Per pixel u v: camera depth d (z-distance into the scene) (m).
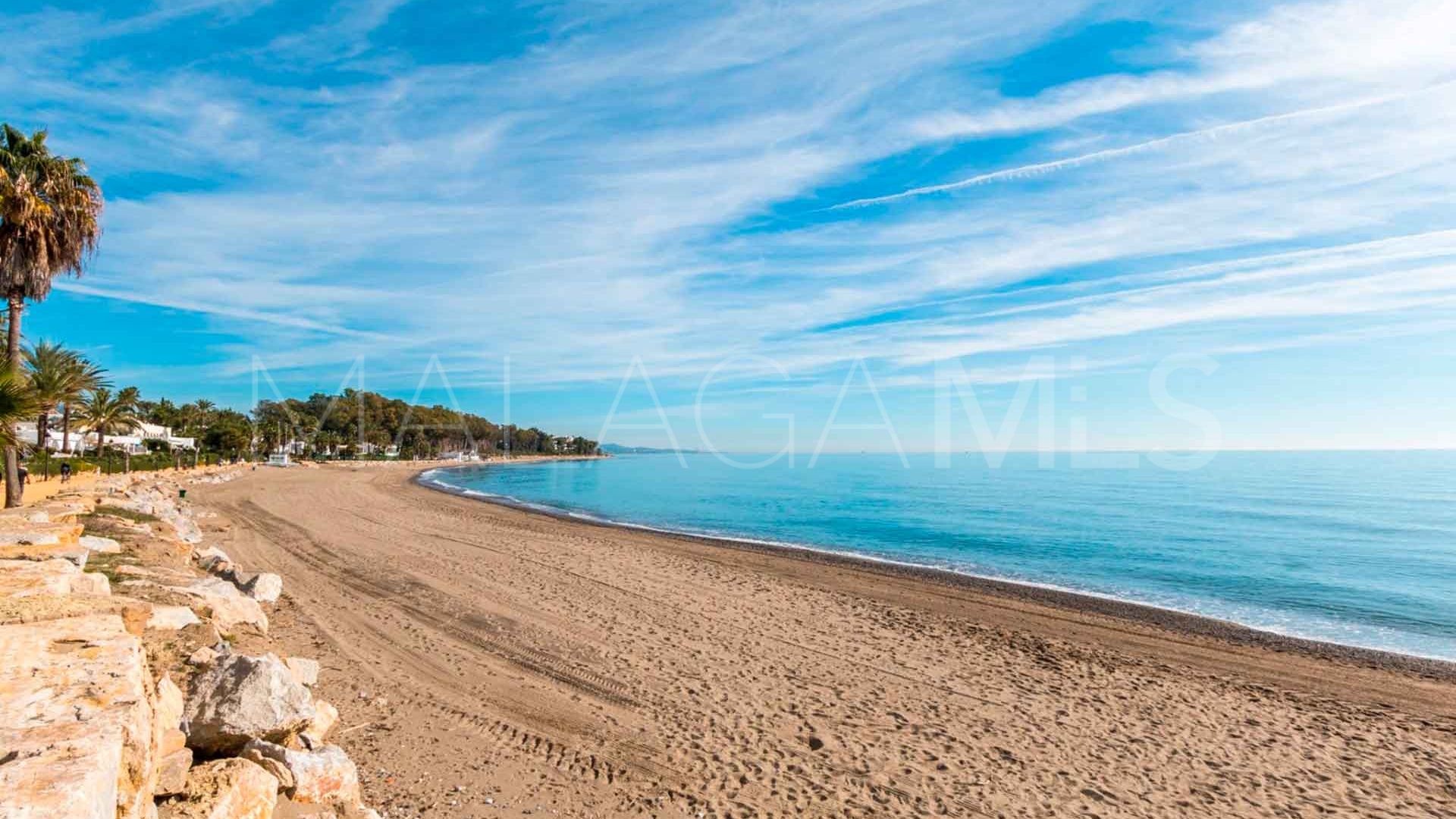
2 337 17.34
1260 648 12.80
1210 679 10.80
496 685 8.68
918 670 10.42
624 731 7.57
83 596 4.94
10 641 3.11
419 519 28.08
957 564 22.20
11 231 16.61
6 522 9.40
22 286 17.17
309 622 10.79
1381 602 17.44
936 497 49.12
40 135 17.44
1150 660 11.74
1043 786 7.00
